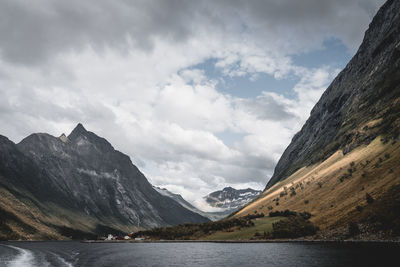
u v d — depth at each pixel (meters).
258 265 109.38
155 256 159.25
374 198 191.25
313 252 133.38
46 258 150.75
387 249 120.12
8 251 195.50
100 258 151.00
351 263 95.00
